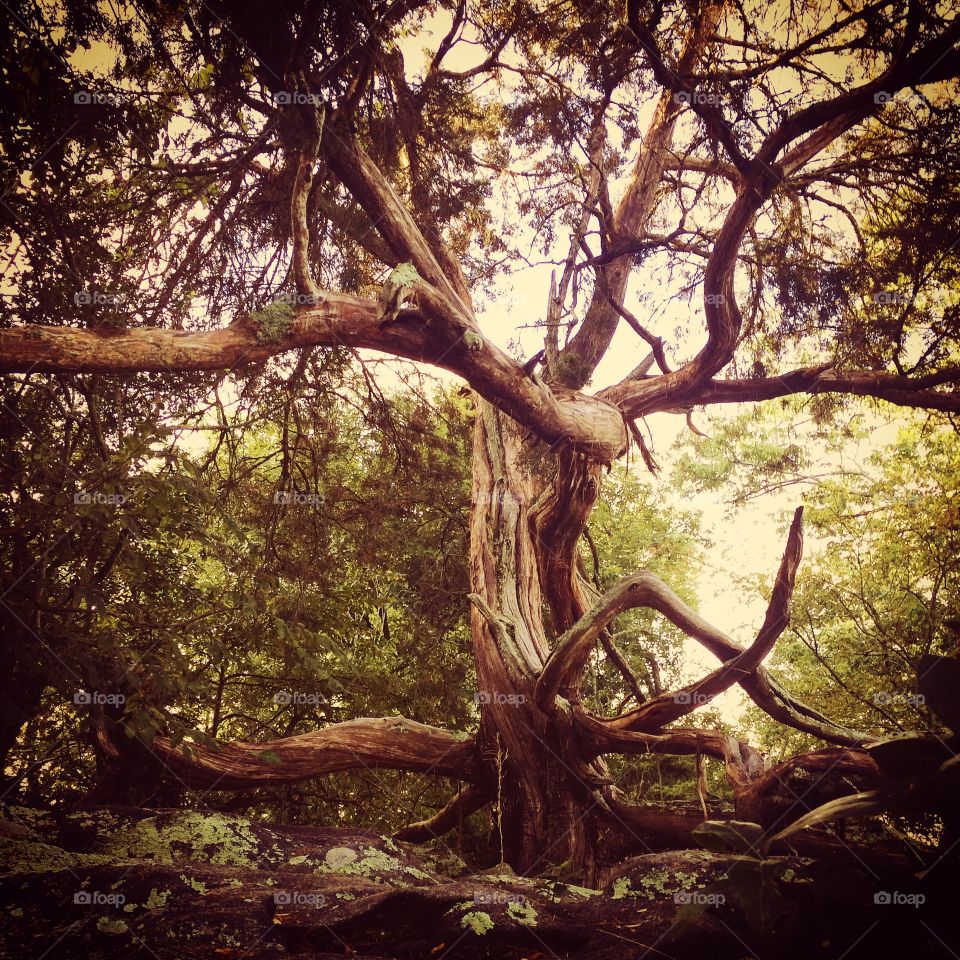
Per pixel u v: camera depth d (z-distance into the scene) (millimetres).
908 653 18656
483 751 12625
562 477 13922
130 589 11023
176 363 8969
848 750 9375
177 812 6203
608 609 11086
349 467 18938
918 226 13516
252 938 3941
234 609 11086
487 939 4059
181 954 3729
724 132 10805
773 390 15805
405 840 14633
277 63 9594
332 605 13945
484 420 15195
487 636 13078
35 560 8789
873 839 5867
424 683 17141
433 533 18406
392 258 14164
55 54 8797
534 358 11484
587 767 11461
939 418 19547
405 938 4180
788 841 6066
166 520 8898
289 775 11586
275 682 15070
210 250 13000
